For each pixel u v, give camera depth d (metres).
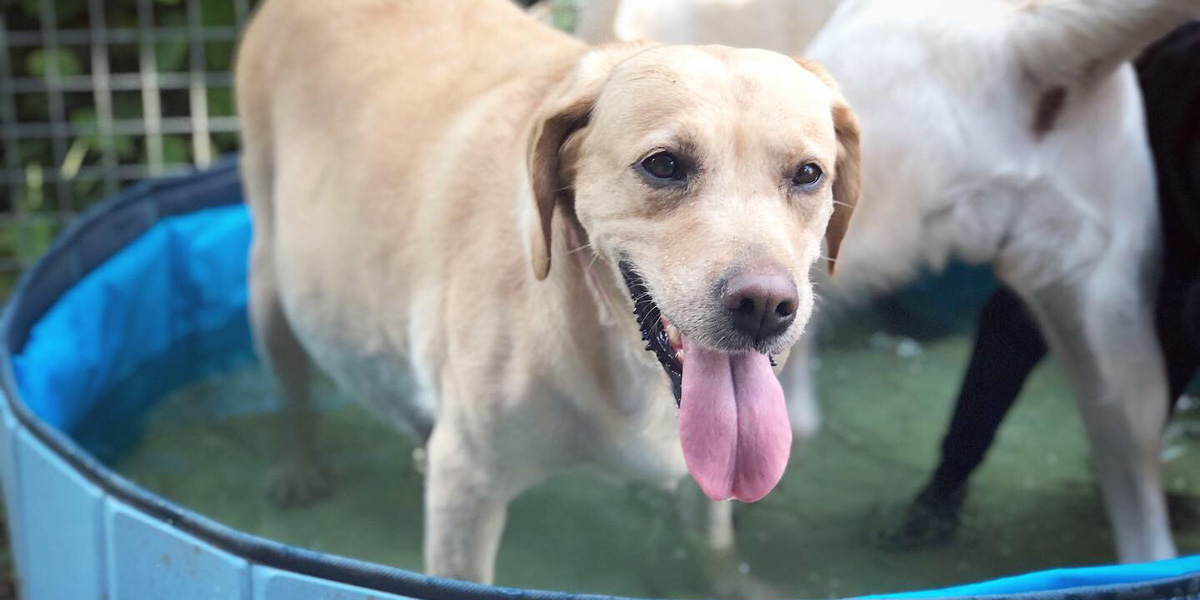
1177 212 1.32
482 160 1.20
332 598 1.06
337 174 1.35
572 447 1.17
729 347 0.98
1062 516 1.51
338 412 1.70
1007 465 1.60
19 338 1.51
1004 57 1.28
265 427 1.67
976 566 1.43
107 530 1.18
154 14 2.30
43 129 2.24
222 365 1.82
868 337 1.87
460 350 1.17
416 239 1.24
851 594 1.39
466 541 1.21
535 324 1.12
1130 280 1.30
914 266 1.34
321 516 1.51
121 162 2.32
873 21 1.32
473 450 1.18
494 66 1.30
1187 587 1.04
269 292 1.51
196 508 1.51
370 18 1.40
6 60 2.21
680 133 0.99
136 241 1.78
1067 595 1.01
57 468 1.23
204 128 2.24
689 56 1.02
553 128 1.06
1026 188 1.29
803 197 1.02
